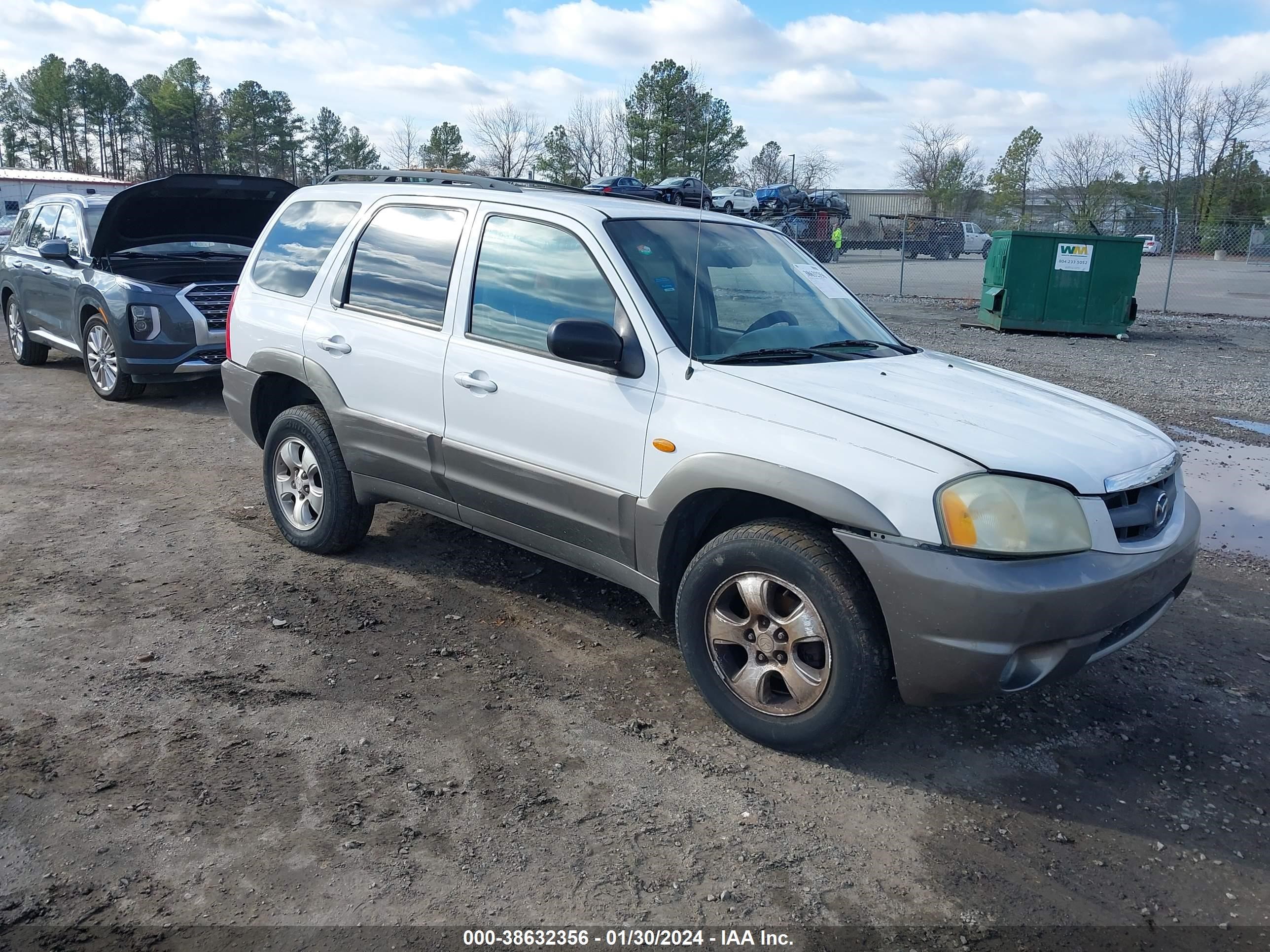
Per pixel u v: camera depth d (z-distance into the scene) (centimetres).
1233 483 720
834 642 322
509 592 487
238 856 284
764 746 352
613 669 411
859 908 275
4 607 447
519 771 334
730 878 285
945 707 368
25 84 8188
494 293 423
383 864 283
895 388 367
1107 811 325
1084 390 1067
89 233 953
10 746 333
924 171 6003
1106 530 317
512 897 273
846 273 2977
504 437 412
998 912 276
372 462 473
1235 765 356
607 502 379
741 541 340
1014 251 1556
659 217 426
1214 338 1592
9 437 772
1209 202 5262
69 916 257
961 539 301
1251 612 495
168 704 366
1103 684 414
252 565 511
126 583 481
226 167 7369
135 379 884
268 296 527
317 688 384
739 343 386
